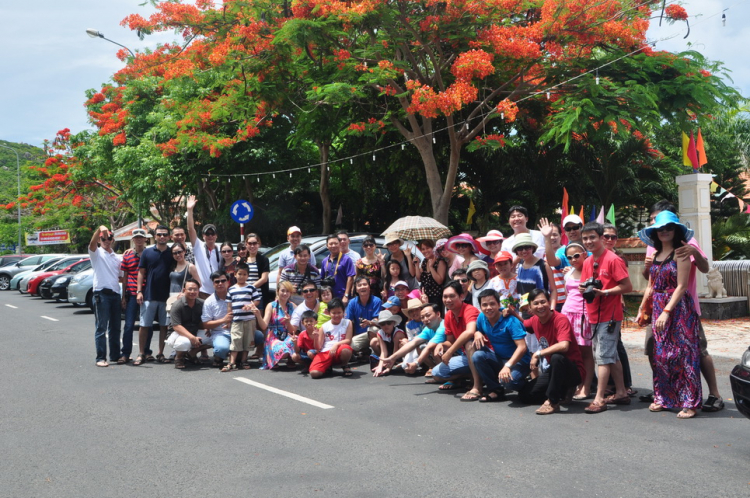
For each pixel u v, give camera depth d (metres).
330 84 14.41
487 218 20.56
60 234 49.34
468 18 13.82
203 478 4.30
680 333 5.69
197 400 6.67
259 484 4.17
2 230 58.16
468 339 6.59
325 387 7.30
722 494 3.85
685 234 5.77
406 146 18.39
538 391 6.18
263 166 22.97
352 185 21.53
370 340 8.50
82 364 8.98
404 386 7.32
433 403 6.44
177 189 25.61
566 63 14.44
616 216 22.14
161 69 22.39
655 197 20.77
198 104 19.53
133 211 32.78
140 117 25.41
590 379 6.56
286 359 8.31
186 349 8.45
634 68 13.67
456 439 5.12
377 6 13.41
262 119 19.81
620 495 3.86
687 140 13.48
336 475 4.31
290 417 5.91
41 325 14.01
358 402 6.50
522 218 7.55
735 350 9.31
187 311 8.62
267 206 25.45
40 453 4.93
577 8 13.32
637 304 14.64
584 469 4.34
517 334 6.36
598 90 12.98
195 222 29.42
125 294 9.16
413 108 13.86
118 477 4.36
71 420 5.91
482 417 5.83
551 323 6.13
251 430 5.48
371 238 9.40
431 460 4.60
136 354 9.95
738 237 16.48
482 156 18.66
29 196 39.12
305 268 9.12
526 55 13.76
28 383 7.65
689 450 4.71
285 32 13.91
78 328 13.42
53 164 32.62
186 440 5.21
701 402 5.72
